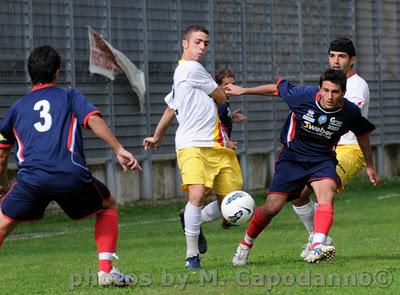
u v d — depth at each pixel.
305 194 22.69
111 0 45.03
